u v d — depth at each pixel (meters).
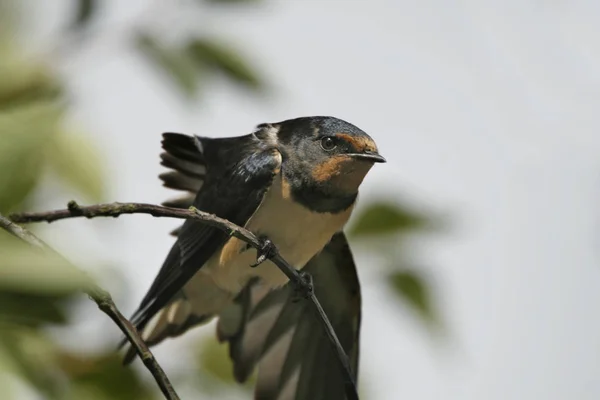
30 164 3.96
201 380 9.53
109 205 5.29
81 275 3.16
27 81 7.16
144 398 6.65
